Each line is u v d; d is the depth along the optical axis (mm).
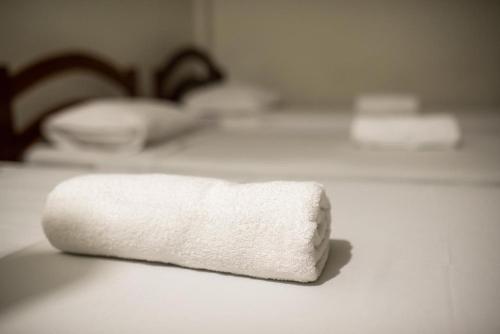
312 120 1990
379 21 2564
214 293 603
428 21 2496
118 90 1950
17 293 609
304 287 611
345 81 2699
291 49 2730
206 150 1427
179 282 628
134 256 666
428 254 685
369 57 2627
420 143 1391
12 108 1352
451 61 2514
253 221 610
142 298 595
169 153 1371
